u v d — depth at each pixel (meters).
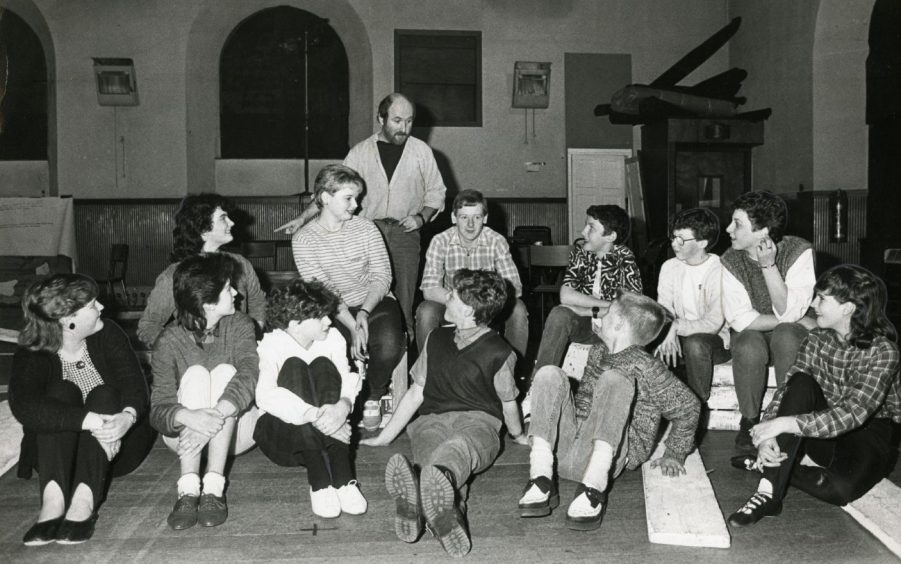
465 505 2.84
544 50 10.09
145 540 2.63
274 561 2.47
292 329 2.98
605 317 3.08
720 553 2.52
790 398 2.85
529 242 8.58
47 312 2.78
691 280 3.85
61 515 2.63
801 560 2.46
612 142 10.17
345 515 2.86
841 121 7.77
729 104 8.35
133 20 9.84
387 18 9.97
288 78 10.70
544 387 2.86
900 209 7.29
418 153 4.56
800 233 7.89
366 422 3.90
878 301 2.83
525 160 10.13
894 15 7.34
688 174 8.46
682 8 10.12
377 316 3.90
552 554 2.52
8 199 8.88
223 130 10.68
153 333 3.50
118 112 9.92
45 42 9.80
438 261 4.11
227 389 2.89
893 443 3.74
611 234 4.01
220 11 10.16
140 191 9.96
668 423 3.76
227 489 3.13
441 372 3.04
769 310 3.69
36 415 2.64
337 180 3.79
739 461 3.36
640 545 2.58
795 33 8.16
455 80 10.06
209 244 3.60
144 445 3.08
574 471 2.88
